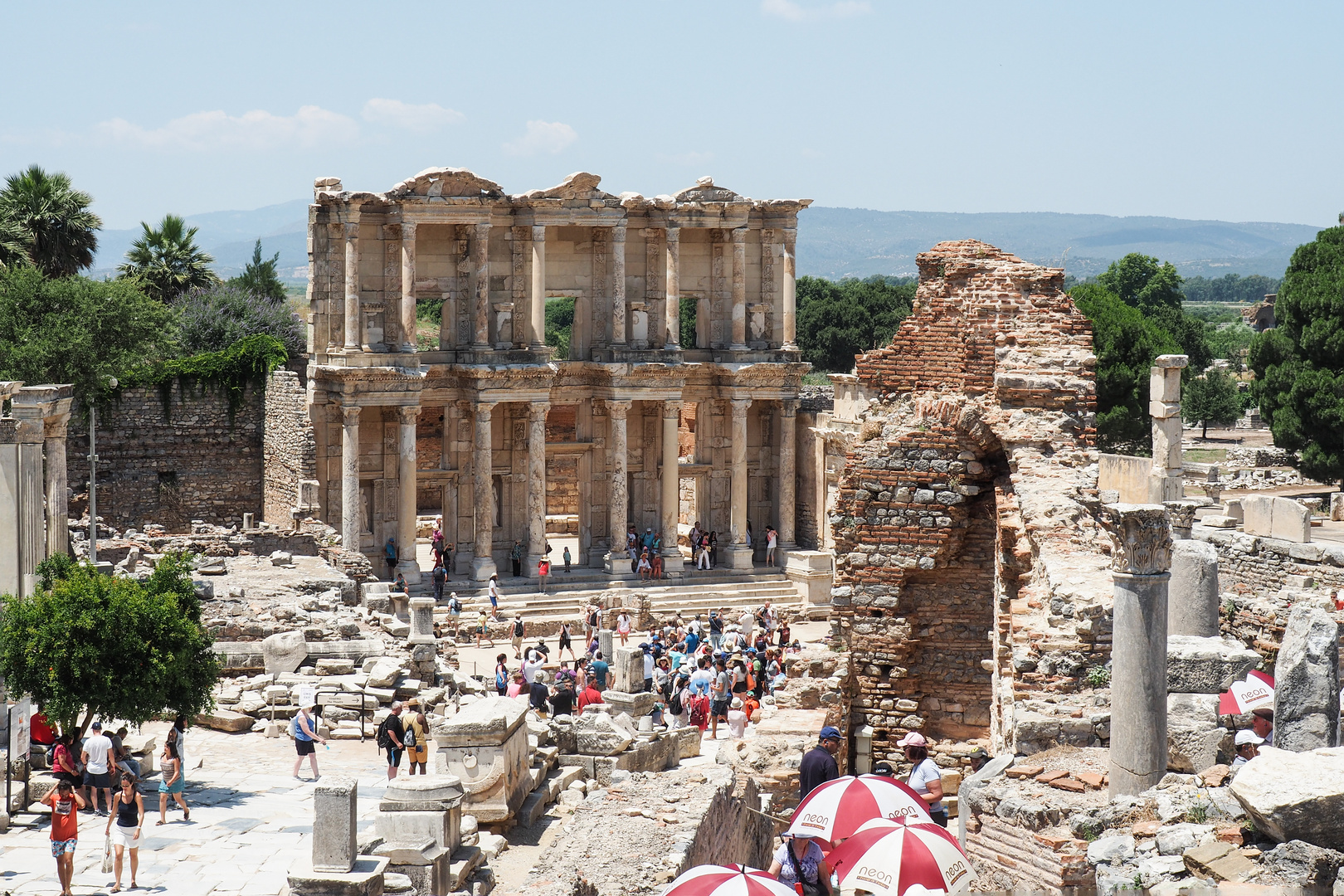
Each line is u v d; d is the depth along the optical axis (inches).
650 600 3122.5
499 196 3221.0
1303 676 767.1
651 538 3341.5
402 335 3125.0
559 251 3366.1
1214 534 1710.1
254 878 1070.4
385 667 1710.1
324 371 3083.2
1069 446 1171.3
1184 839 681.0
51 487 1582.2
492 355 3230.8
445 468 3248.0
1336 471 3297.2
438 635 2864.2
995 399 1204.5
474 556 3233.3
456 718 1111.0
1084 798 812.0
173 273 4047.7
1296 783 642.8
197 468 3435.0
